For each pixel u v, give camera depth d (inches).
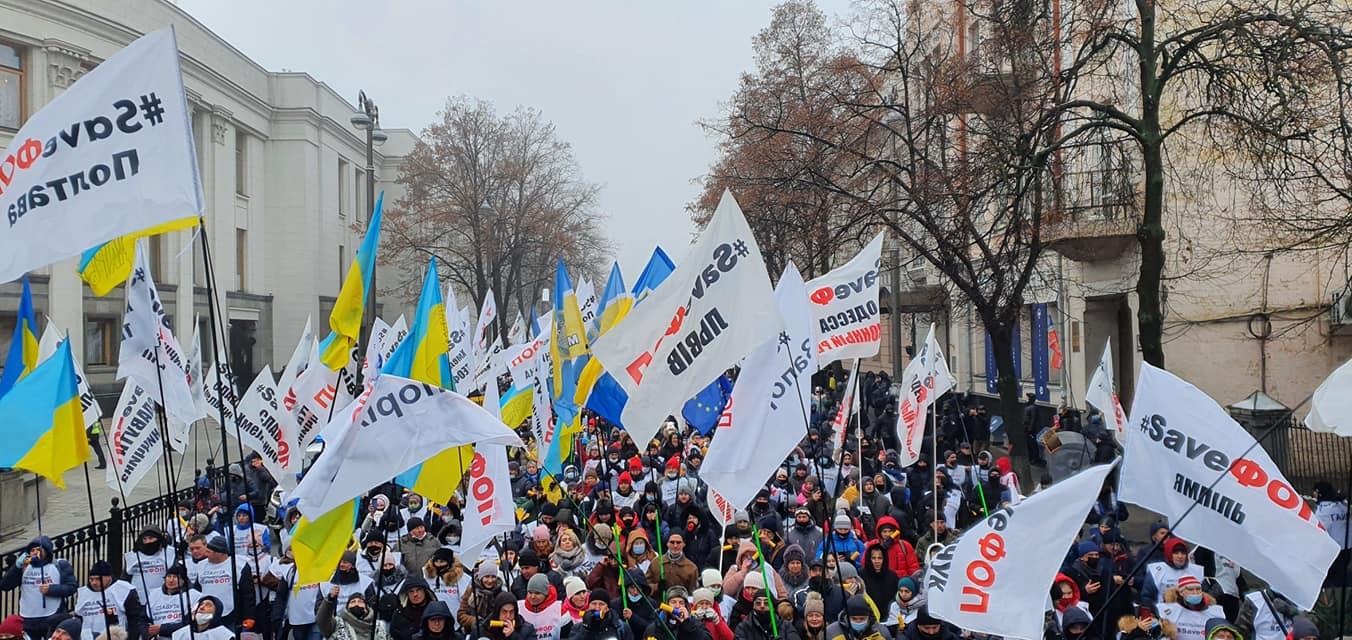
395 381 261.4
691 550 438.3
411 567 379.6
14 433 282.5
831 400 1082.1
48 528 668.1
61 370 287.1
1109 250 807.7
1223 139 676.1
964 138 722.8
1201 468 256.1
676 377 301.4
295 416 507.2
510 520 317.7
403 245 1897.1
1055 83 631.2
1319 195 676.1
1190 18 716.7
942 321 1102.4
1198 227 753.6
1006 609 238.5
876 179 833.5
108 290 295.4
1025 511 241.4
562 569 383.6
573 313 460.4
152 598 346.6
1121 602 331.0
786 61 1111.0
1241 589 392.8
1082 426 765.9
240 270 1804.9
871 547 381.4
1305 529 245.8
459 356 610.2
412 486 357.1
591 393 434.9
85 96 235.5
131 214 235.8
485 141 1902.1
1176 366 781.9
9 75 1223.5
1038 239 660.7
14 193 231.9
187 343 1507.1
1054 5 660.1
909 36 791.1
